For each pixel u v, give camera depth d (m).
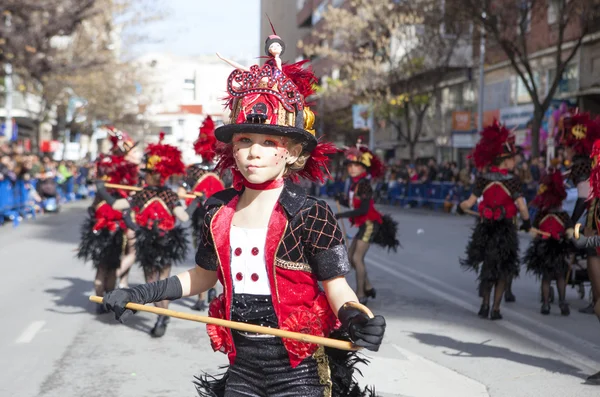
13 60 23.59
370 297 9.83
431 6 31.56
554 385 5.95
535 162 21.52
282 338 3.05
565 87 27.62
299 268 3.04
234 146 3.09
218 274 3.20
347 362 3.20
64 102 45.56
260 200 3.11
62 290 10.34
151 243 7.86
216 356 6.84
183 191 9.08
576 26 26.38
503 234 8.38
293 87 3.05
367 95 39.03
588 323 8.38
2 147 22.66
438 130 41.22
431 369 6.37
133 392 5.71
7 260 13.61
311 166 3.27
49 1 22.44
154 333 7.55
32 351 6.96
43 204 27.22
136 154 8.57
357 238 9.37
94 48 38.88
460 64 36.12
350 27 39.25
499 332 7.85
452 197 28.17
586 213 7.20
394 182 34.25
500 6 24.34
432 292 10.38
